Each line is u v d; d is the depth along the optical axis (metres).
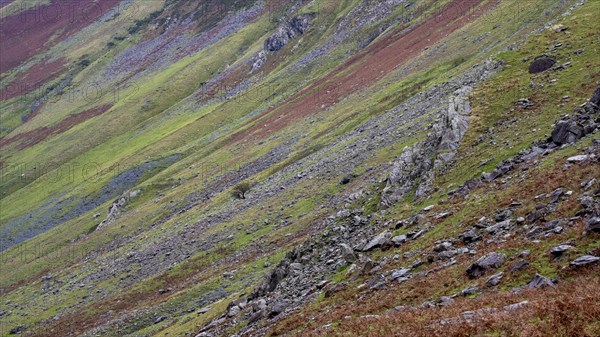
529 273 25.22
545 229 29.25
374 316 27.03
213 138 181.88
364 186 76.44
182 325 60.22
